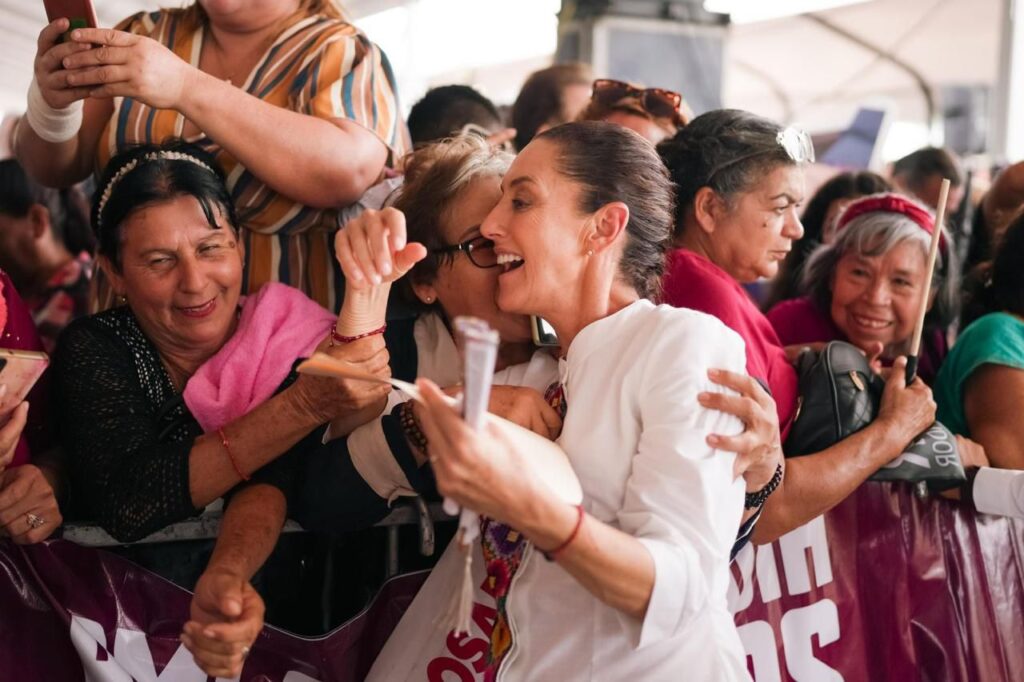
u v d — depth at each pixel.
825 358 1.88
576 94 3.25
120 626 1.56
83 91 1.69
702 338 1.35
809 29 5.67
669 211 1.49
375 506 1.58
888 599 1.98
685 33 4.16
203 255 1.65
